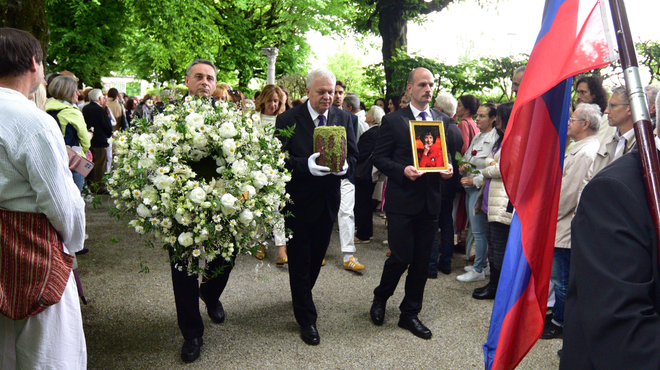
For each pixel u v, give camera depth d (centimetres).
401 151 365
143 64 1872
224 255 277
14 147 187
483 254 490
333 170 328
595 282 121
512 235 198
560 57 172
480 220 486
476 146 490
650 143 125
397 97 980
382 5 1170
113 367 302
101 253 538
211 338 349
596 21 165
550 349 347
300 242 346
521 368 321
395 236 360
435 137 356
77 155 295
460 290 467
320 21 1812
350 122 371
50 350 203
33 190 194
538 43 182
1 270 189
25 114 190
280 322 380
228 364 313
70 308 211
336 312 406
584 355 130
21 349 200
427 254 365
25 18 463
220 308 379
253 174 281
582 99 439
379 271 520
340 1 1788
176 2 1221
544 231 195
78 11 1375
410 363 322
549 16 181
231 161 277
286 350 335
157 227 272
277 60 1980
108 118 833
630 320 112
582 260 126
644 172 124
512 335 195
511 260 196
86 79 1480
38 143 189
